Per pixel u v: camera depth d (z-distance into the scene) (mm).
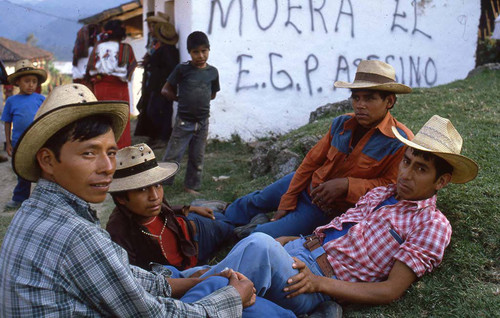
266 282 2326
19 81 5445
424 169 2475
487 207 2957
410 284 2543
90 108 1584
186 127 5133
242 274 2279
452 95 6199
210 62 7410
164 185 5527
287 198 3521
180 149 5152
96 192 1673
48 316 1543
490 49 11180
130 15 11758
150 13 9453
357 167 3160
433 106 5688
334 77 8258
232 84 7578
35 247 1561
